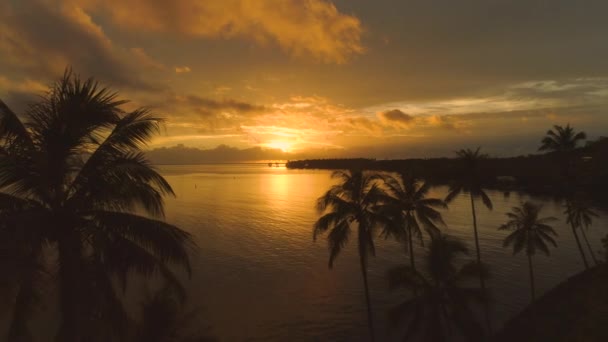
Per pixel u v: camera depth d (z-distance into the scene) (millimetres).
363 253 27531
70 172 10172
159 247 10094
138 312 34406
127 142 10078
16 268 8062
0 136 9156
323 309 40125
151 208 10320
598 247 62969
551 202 113188
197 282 47562
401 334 34844
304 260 57344
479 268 24250
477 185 45188
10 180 9406
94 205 10406
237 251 62312
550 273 51312
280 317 38125
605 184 97875
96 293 9859
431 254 24656
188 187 195875
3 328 18500
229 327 36094
